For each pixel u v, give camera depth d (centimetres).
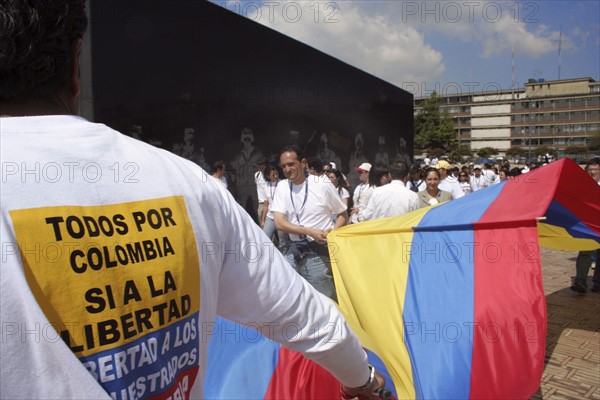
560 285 635
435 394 248
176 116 592
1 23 67
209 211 87
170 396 76
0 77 71
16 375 61
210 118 665
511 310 269
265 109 809
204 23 652
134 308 72
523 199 315
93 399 65
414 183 914
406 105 1577
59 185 69
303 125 943
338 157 1112
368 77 1282
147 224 76
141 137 532
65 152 72
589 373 382
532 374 251
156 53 558
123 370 70
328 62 1052
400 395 246
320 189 443
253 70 774
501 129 8206
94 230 70
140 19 532
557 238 472
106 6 484
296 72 917
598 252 591
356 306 303
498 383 249
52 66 75
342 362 108
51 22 74
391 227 341
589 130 7819
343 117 1132
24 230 64
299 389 196
